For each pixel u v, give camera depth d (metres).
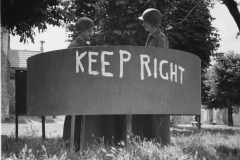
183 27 18.53
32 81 3.66
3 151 3.84
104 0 11.57
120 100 3.16
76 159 3.24
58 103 3.34
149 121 4.12
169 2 12.80
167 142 4.11
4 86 30.16
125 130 4.00
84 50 3.24
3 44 31.69
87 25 4.40
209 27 19.28
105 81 3.18
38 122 26.44
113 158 3.05
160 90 3.27
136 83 3.19
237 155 4.46
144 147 3.42
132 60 3.20
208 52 20.61
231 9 9.96
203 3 12.31
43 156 3.19
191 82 3.59
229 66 32.66
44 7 8.88
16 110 5.36
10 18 9.02
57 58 3.37
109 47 3.20
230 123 33.75
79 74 3.25
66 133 4.25
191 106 3.57
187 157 3.42
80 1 12.83
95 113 3.18
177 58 3.43
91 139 3.99
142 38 11.88
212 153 4.25
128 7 11.62
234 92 32.00
